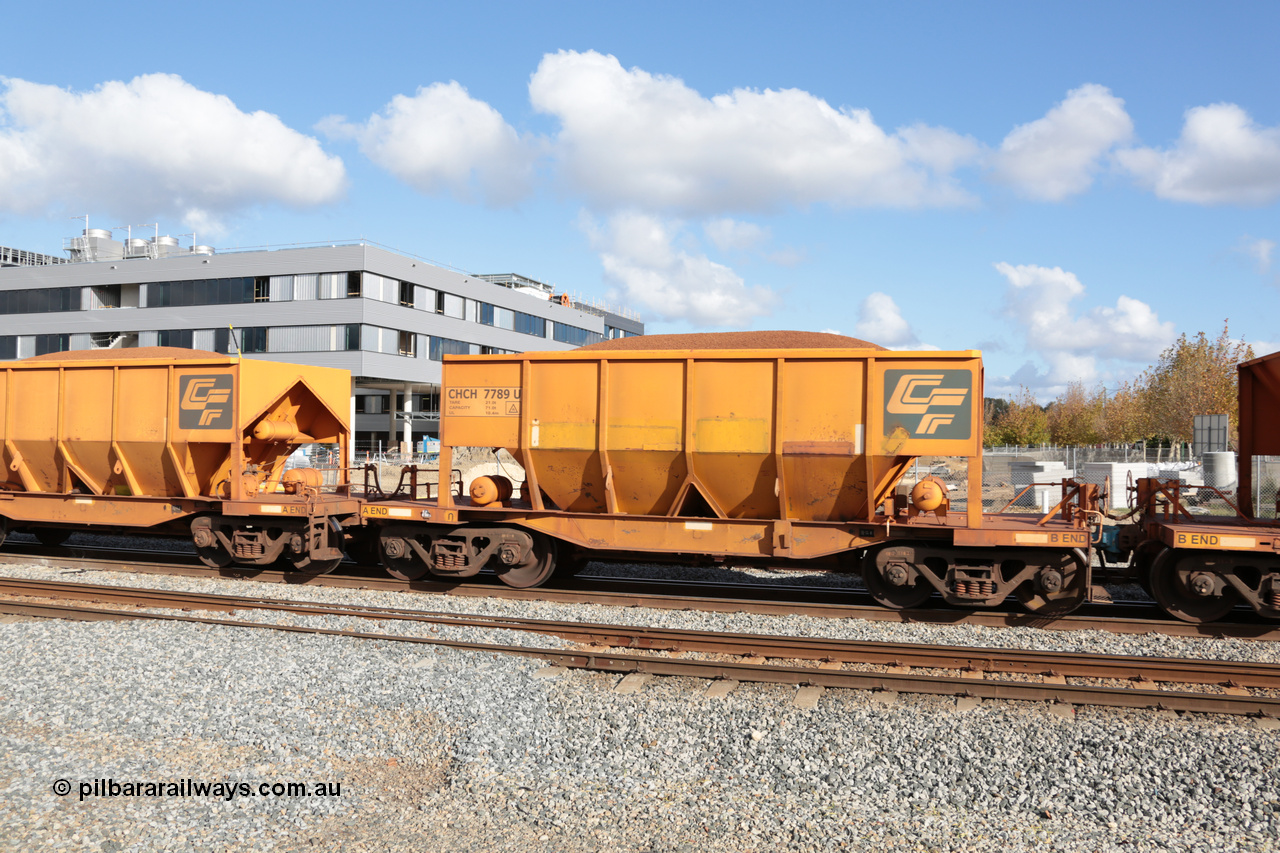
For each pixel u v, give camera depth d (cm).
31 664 793
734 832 498
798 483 1014
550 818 514
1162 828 501
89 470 1348
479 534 1127
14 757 589
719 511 1056
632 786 559
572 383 1085
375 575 1249
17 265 6053
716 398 1023
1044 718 668
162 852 475
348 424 1432
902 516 1036
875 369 974
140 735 638
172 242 5791
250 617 974
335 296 4966
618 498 1099
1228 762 579
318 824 513
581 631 888
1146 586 1054
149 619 956
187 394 1248
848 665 809
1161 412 4209
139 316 5356
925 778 565
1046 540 930
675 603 1045
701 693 729
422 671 789
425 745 633
